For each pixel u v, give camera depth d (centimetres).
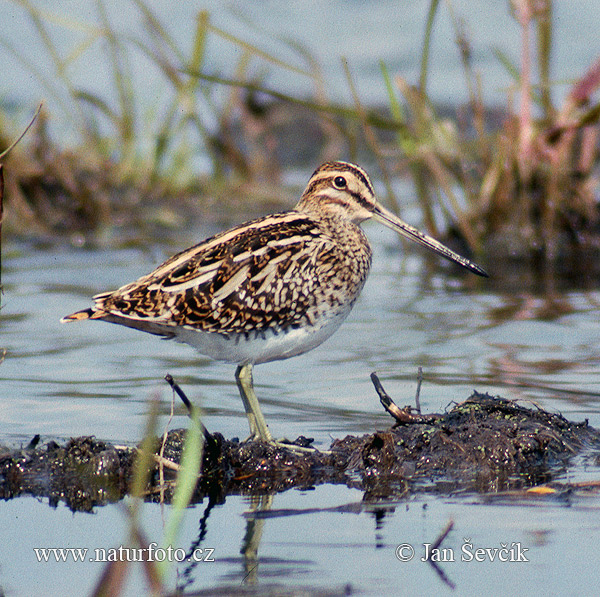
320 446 957
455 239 1833
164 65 2097
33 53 2662
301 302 1004
